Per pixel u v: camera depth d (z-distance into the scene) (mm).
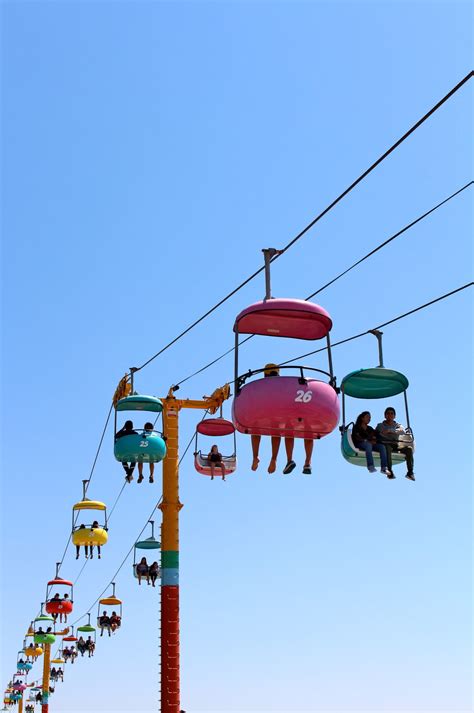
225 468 20266
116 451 17109
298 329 12555
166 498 19500
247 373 11523
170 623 18594
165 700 18094
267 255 11820
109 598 34219
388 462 12695
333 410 11273
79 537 23891
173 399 20219
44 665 52656
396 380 13555
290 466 11844
